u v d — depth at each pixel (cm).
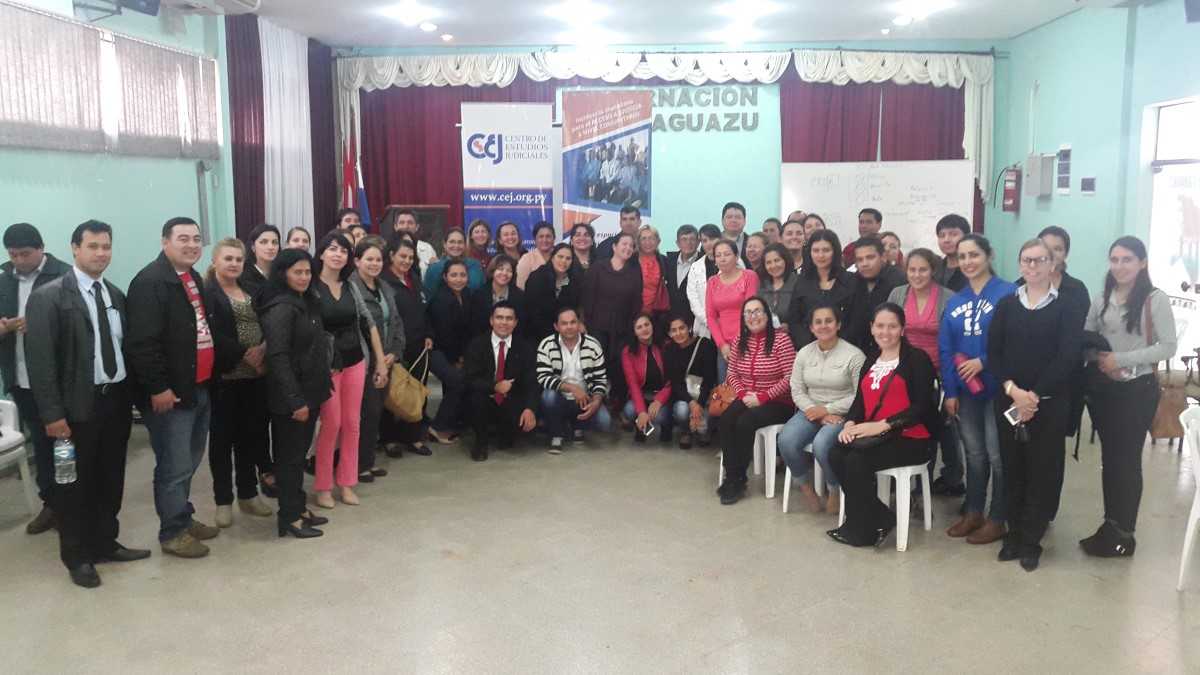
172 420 353
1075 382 362
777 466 494
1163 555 360
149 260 574
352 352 420
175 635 296
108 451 343
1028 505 351
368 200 880
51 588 333
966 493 388
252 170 714
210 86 638
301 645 289
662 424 537
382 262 477
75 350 321
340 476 432
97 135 512
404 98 862
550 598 324
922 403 372
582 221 837
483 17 724
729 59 845
